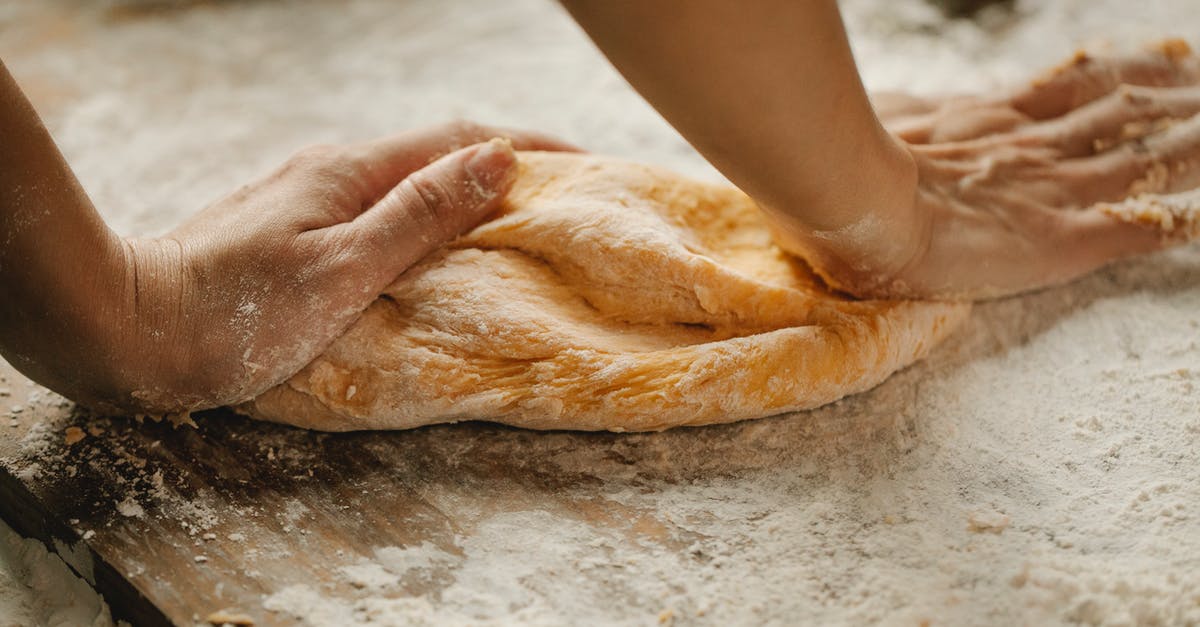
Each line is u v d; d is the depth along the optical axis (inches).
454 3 39.9
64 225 24.3
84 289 24.6
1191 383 26.7
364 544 24.8
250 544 24.8
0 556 25.9
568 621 23.9
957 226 27.0
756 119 24.0
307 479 25.7
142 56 36.7
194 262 25.5
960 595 24.0
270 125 34.1
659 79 23.7
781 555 24.6
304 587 24.3
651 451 26.0
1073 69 30.1
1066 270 28.1
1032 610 23.8
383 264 26.0
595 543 24.8
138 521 25.1
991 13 36.7
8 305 24.5
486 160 26.7
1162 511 24.8
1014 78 34.0
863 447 26.0
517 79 35.9
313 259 25.7
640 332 26.6
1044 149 28.7
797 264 27.5
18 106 23.9
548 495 25.5
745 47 23.4
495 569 24.5
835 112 24.3
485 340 25.9
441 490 25.5
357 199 27.0
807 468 25.7
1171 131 29.2
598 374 25.7
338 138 33.7
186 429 26.4
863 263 26.2
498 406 25.8
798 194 25.0
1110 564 24.2
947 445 26.0
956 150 28.0
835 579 24.2
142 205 31.3
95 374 25.2
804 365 26.0
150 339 25.2
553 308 26.4
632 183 27.5
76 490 25.5
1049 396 26.7
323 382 26.0
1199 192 29.8
